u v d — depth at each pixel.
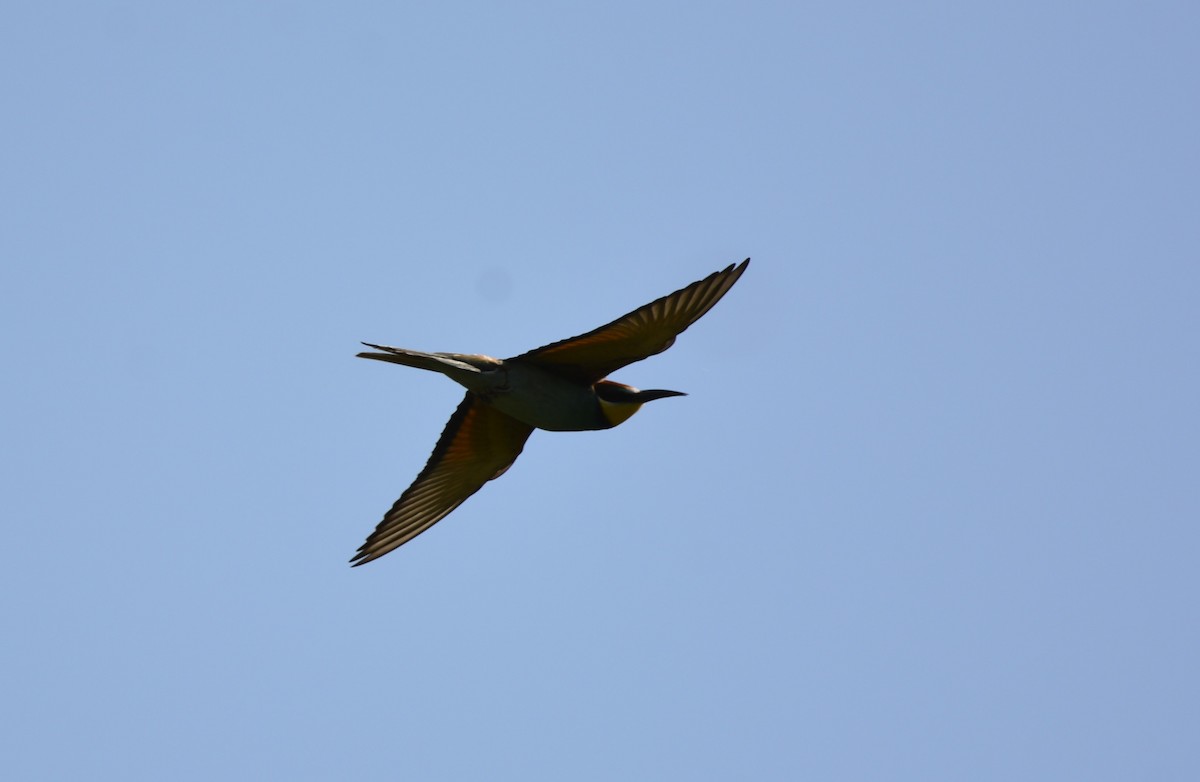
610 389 14.52
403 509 15.87
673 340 13.69
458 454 15.66
